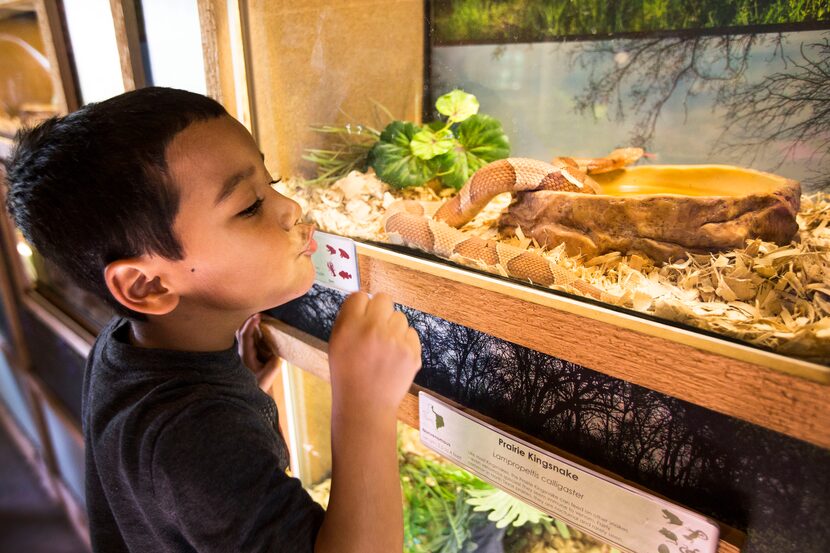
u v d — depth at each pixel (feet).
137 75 4.11
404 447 4.37
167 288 2.29
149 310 2.27
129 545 2.55
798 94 3.40
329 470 4.77
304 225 2.67
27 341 8.21
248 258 2.30
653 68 3.98
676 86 3.91
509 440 2.63
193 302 2.40
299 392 4.33
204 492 1.96
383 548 2.15
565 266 2.71
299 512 2.10
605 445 2.44
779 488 2.01
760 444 2.01
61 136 2.13
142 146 2.04
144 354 2.41
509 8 4.40
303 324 3.73
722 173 3.35
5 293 8.00
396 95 4.75
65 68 4.89
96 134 2.06
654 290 2.41
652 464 2.32
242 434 2.09
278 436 2.72
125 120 2.07
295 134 4.08
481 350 2.76
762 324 2.04
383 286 3.01
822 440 1.76
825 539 1.97
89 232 2.16
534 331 2.40
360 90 4.48
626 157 3.74
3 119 6.29
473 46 4.67
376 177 4.14
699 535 2.14
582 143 4.44
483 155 4.23
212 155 2.14
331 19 4.03
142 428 2.12
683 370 2.00
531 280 2.52
